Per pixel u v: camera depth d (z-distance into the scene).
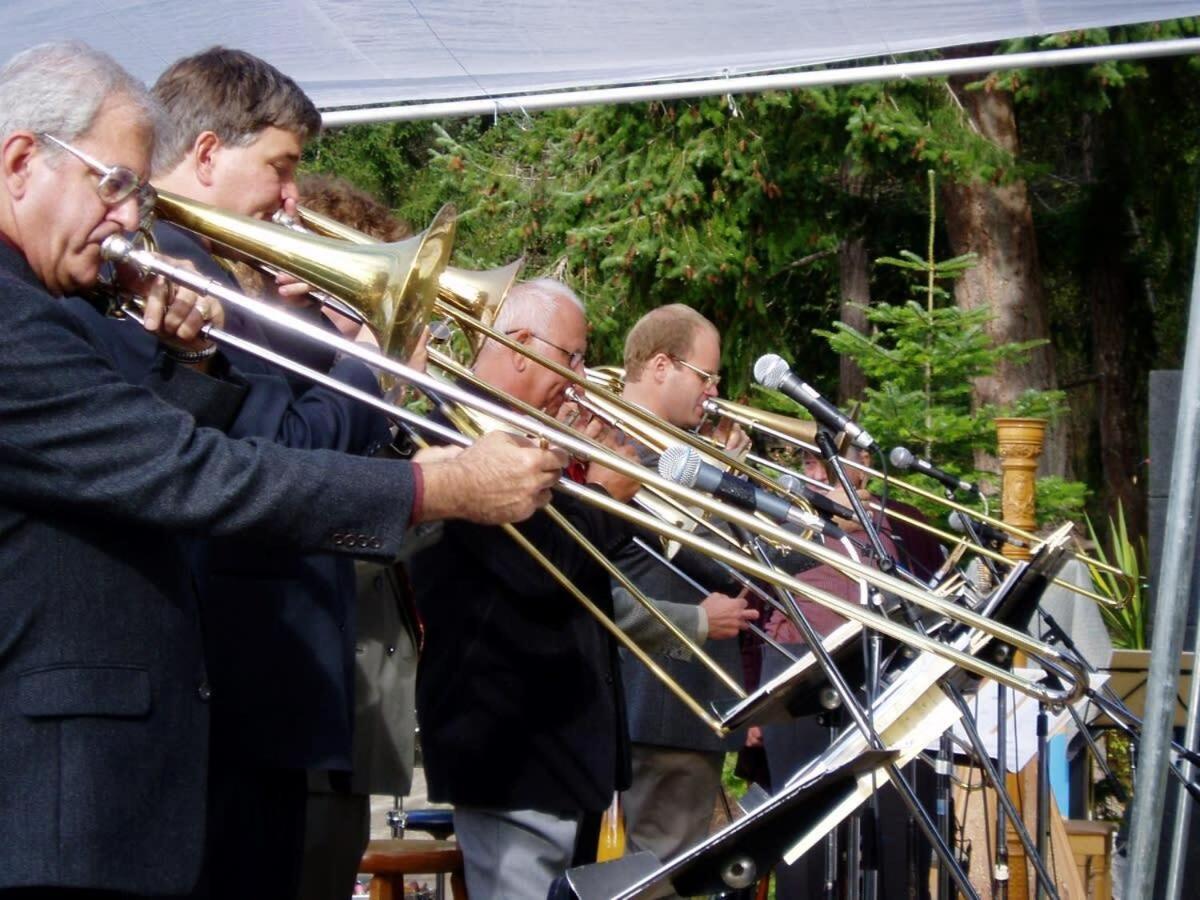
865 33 4.56
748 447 4.52
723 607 4.14
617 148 9.76
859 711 2.73
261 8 4.32
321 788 3.24
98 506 2.22
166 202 2.65
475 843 3.40
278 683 2.74
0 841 2.13
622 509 2.55
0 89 2.32
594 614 3.21
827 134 9.27
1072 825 5.18
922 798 4.63
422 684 3.43
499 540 3.34
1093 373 12.35
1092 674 3.51
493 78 4.82
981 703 4.28
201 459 2.27
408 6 4.32
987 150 9.07
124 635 2.24
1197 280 2.77
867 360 7.93
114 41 4.45
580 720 3.38
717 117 9.23
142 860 2.21
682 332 4.47
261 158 3.03
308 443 2.78
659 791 4.37
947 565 3.51
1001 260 10.13
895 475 7.10
